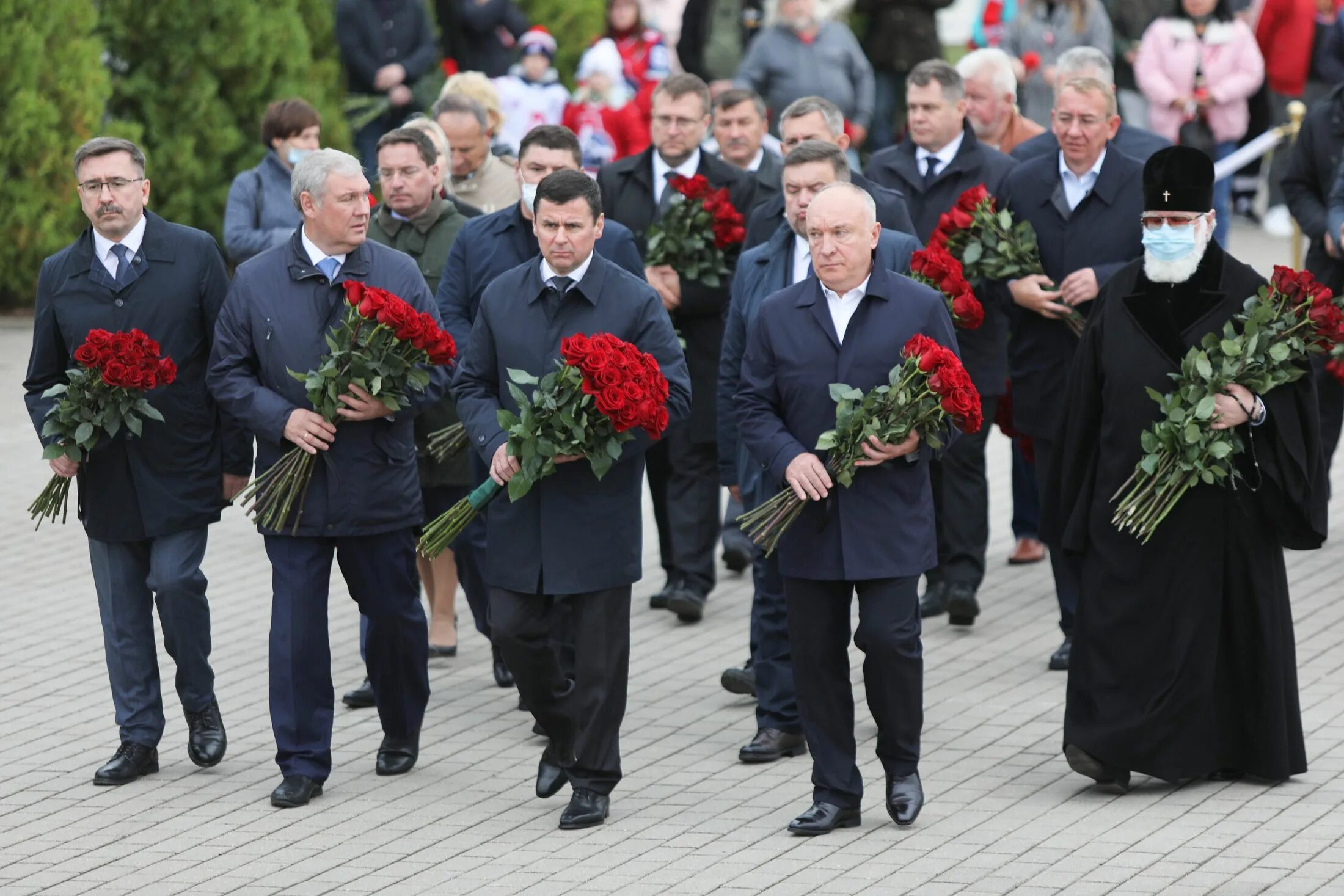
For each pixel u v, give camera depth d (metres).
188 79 42.28
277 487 17.55
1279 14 47.38
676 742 19.77
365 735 20.16
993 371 23.05
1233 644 17.83
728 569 26.89
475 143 24.03
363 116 42.69
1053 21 38.62
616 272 17.47
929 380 15.82
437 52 45.97
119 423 17.83
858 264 16.48
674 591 24.02
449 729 20.31
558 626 19.89
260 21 42.62
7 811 17.78
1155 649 17.73
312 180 17.61
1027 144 24.23
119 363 17.50
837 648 16.86
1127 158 21.69
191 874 16.11
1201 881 15.42
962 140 23.91
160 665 22.59
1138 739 17.61
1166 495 17.50
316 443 17.33
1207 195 17.86
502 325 17.45
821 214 16.42
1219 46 43.09
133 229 18.39
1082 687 18.09
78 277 18.33
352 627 24.38
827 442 16.09
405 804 17.91
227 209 25.47
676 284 23.11
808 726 16.94
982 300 22.73
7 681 21.94
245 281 17.83
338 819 17.50
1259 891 15.16
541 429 16.36
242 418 17.62
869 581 16.64
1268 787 17.91
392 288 18.03
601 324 17.28
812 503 16.52
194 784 18.55
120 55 42.31
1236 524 17.72
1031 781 18.23
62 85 39.72
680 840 16.78
